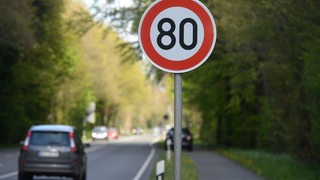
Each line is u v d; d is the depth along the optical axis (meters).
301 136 59.44
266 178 57.66
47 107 173.00
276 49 50.28
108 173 68.88
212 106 132.12
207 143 166.88
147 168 77.06
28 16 121.94
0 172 65.31
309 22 42.22
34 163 51.62
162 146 150.50
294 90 58.78
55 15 160.25
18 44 119.12
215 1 50.34
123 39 93.75
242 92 106.06
